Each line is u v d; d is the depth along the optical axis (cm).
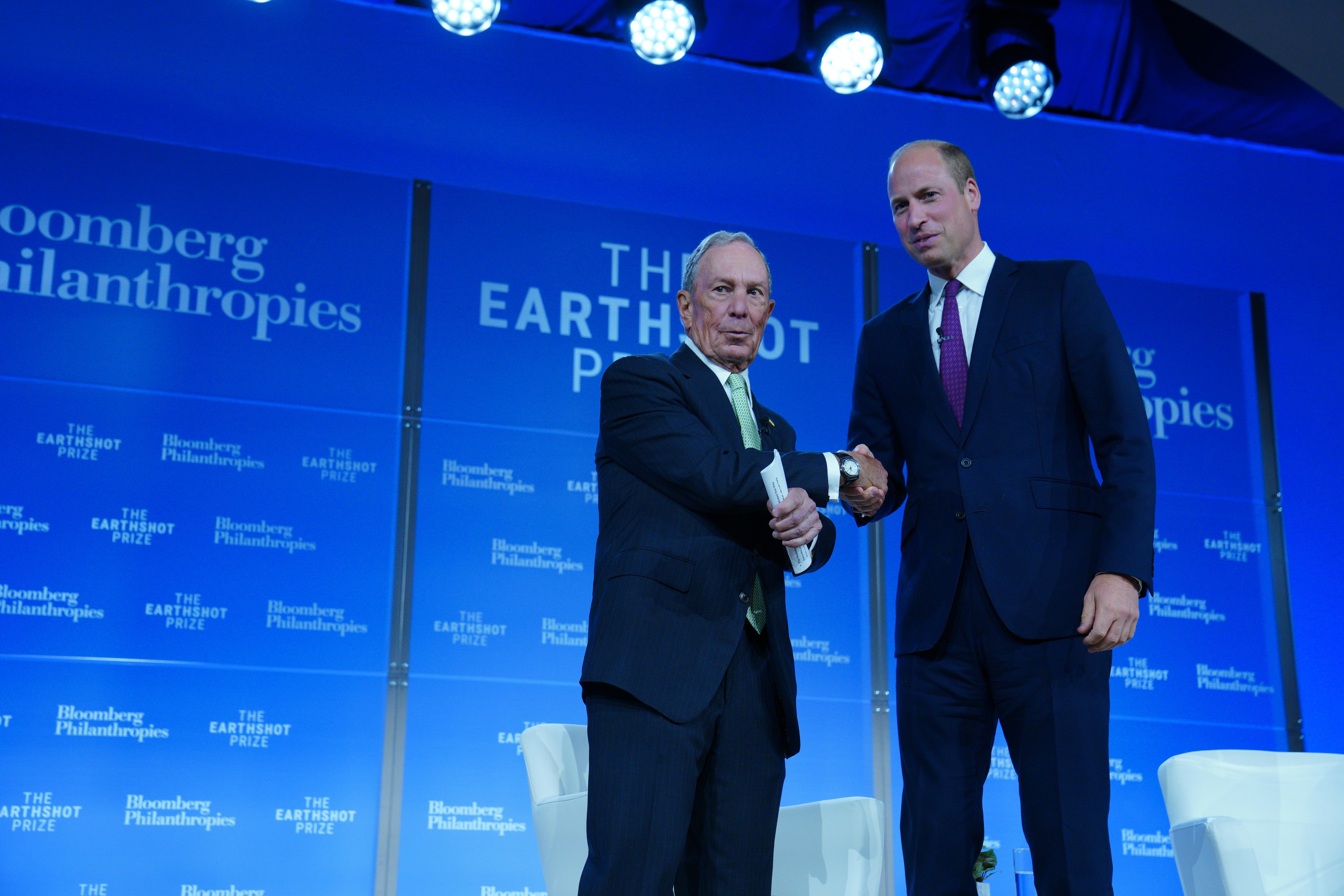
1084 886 194
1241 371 461
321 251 393
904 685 219
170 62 404
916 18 434
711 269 220
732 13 429
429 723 366
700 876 202
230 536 364
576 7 430
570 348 408
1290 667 432
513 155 427
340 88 418
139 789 340
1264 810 261
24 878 326
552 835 236
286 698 357
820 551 223
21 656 339
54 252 370
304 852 348
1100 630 193
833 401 425
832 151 458
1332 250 489
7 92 387
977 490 213
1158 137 488
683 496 202
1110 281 458
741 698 202
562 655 382
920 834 210
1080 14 438
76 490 355
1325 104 465
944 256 227
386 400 387
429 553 379
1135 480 204
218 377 374
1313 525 453
